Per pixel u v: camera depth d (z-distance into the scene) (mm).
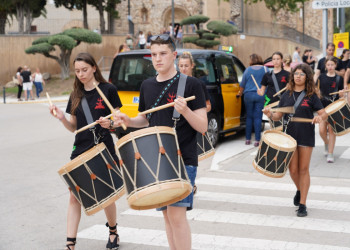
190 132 3844
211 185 7328
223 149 10070
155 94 3883
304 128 5754
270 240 5004
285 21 45688
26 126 14648
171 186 3338
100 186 4152
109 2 37062
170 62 3842
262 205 6262
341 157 8734
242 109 11148
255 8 41156
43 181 7828
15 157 9859
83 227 5582
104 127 4098
